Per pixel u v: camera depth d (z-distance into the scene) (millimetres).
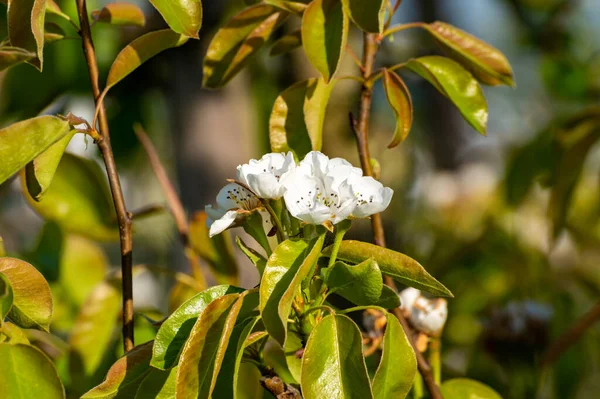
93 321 1082
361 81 1010
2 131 921
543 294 1391
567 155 1233
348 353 888
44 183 949
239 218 928
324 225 887
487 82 1038
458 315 1379
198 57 1333
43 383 917
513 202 1312
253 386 1024
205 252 1095
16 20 945
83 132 953
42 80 1264
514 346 1177
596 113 1227
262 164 914
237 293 907
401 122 985
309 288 923
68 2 1281
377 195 903
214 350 893
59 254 1180
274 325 877
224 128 1341
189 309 912
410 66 1013
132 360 916
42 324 936
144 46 964
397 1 1023
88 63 969
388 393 907
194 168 1328
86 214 1139
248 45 1030
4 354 918
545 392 1350
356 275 901
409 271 910
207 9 1320
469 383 1034
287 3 1001
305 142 1008
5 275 918
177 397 881
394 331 913
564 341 1148
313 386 884
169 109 1386
